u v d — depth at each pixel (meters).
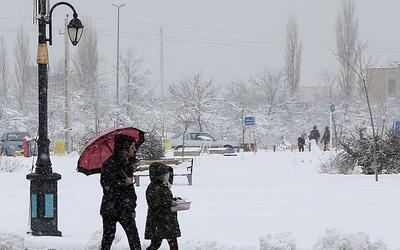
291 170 30.17
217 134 71.69
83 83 74.25
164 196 11.12
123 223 11.50
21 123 67.88
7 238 12.56
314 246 11.38
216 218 15.87
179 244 12.23
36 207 13.98
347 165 28.61
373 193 20.17
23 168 31.25
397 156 27.91
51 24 14.61
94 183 24.34
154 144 31.55
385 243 11.85
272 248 11.11
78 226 15.09
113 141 12.17
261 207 17.70
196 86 71.94
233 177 26.59
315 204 17.98
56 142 43.53
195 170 30.05
